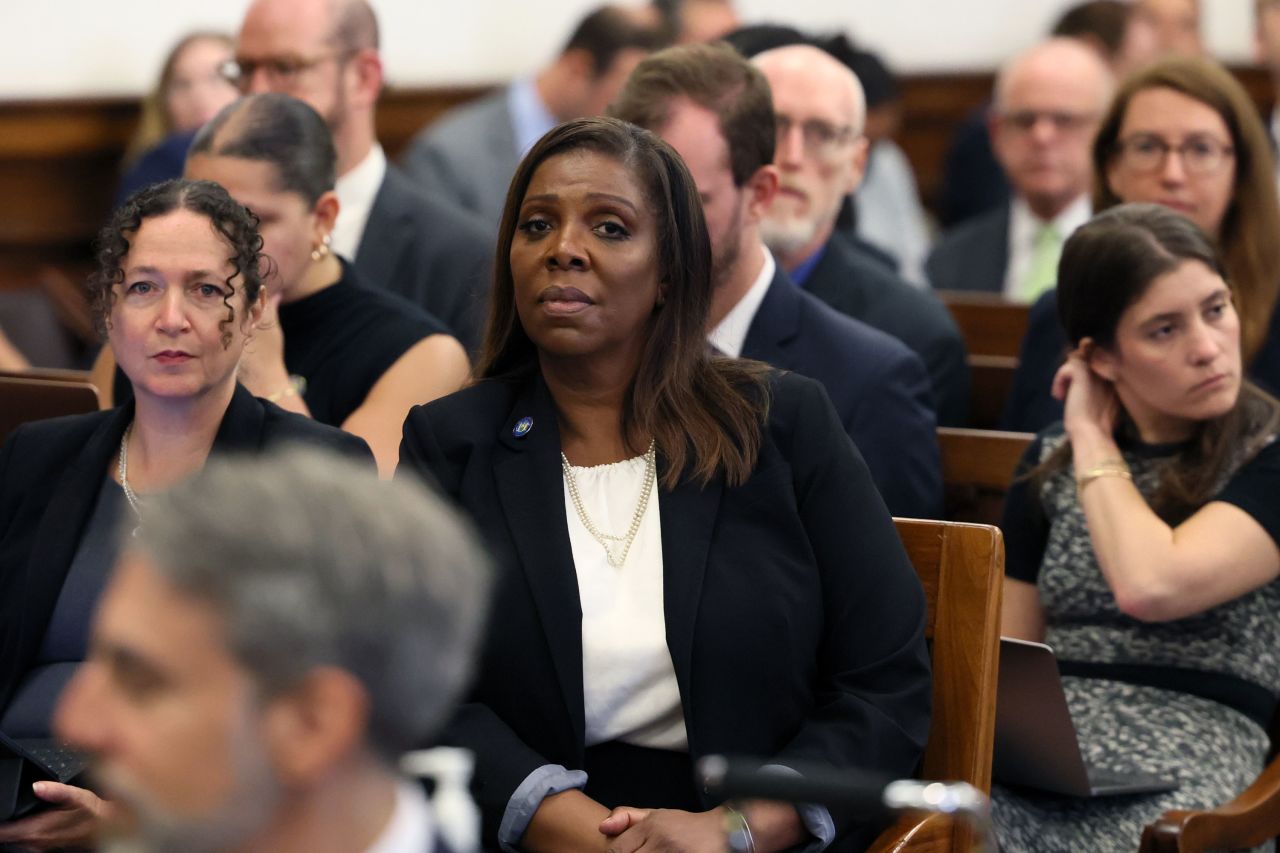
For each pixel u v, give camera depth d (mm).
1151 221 10102
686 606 7949
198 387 8711
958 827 7977
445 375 11133
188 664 3654
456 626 3854
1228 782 9547
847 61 22453
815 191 13844
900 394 11375
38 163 22750
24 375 12359
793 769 7496
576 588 8047
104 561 8789
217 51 20656
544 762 7867
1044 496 10625
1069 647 10266
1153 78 13688
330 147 11203
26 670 8758
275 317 10625
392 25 25188
